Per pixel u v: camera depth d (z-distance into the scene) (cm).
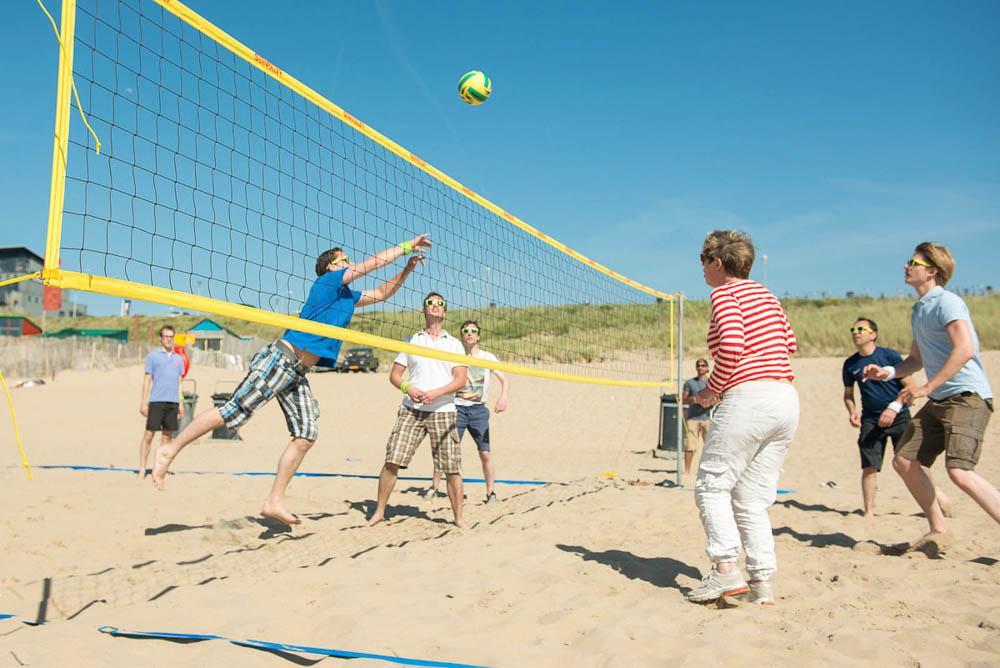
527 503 584
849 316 2577
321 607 295
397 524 489
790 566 370
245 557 396
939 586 325
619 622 269
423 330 490
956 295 376
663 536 432
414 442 485
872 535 449
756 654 235
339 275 427
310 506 564
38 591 326
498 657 240
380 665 231
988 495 361
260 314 332
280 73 362
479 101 516
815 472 874
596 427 1462
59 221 257
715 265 327
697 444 813
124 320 4491
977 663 226
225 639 250
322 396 1984
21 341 2331
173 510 520
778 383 305
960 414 369
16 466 834
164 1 300
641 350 1544
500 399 630
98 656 233
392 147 438
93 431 1420
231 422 409
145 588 333
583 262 648
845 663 228
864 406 513
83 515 493
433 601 300
